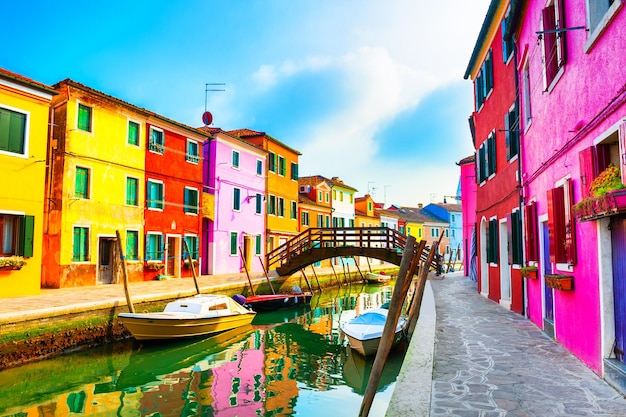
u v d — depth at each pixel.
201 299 14.64
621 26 4.63
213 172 25.94
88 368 11.04
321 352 13.27
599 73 5.29
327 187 42.22
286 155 35.19
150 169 21.45
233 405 8.70
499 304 12.49
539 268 8.68
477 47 14.76
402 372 5.42
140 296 14.23
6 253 14.20
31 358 10.61
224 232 26.64
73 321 11.72
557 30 5.80
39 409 8.30
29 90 14.83
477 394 4.76
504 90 12.04
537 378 5.33
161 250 21.89
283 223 34.16
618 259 4.98
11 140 14.35
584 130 5.69
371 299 26.33
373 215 51.62
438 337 7.83
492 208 13.87
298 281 27.22
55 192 17.27
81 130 18.02
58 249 17.02
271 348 13.73
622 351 4.95
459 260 62.56
